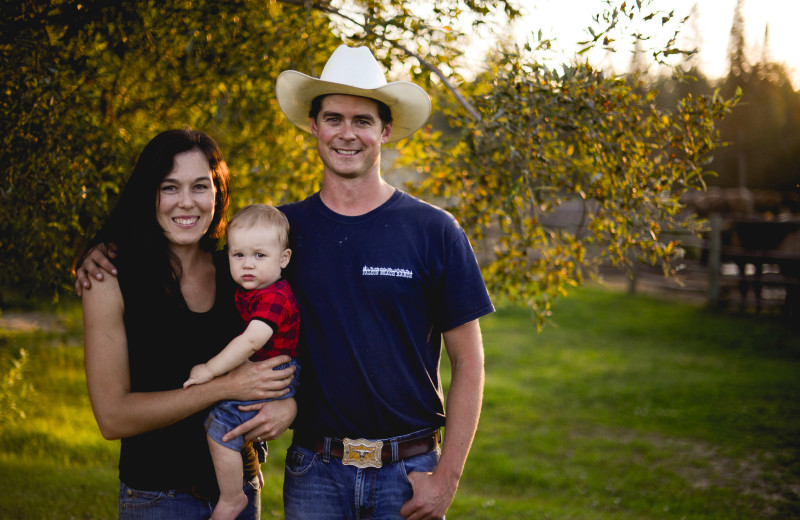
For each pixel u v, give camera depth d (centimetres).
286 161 431
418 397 254
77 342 1051
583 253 416
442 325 262
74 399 832
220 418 232
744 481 650
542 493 630
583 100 344
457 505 564
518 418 863
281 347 243
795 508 580
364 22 356
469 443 250
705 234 1769
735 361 1134
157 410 217
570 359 1173
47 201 308
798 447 742
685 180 364
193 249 242
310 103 283
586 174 384
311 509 252
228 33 342
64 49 304
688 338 1302
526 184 372
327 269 250
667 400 927
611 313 1527
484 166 397
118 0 303
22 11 291
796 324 1376
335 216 256
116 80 351
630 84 364
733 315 1477
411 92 262
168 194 226
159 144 227
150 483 224
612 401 934
